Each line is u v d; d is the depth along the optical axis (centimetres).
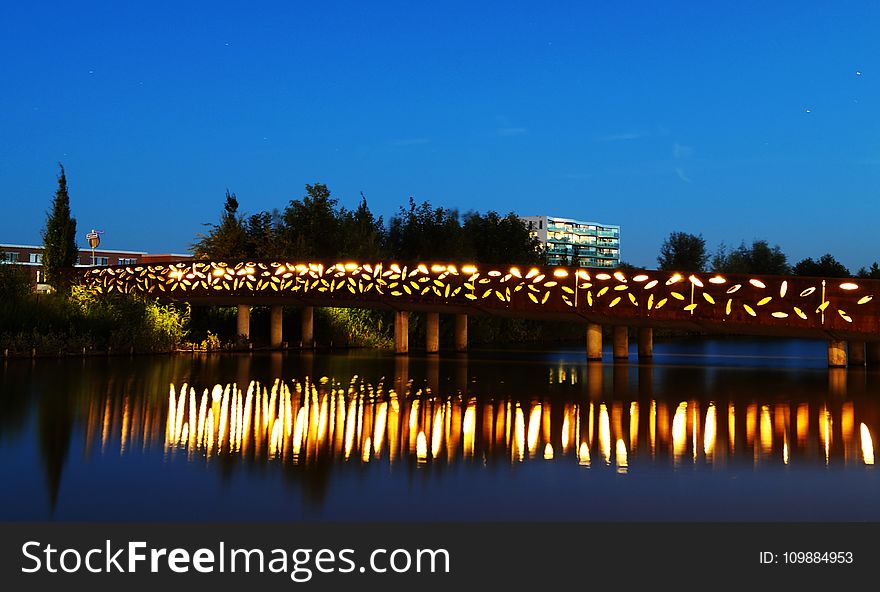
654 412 1739
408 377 2558
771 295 2736
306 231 5231
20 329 3256
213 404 1811
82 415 1616
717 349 4572
